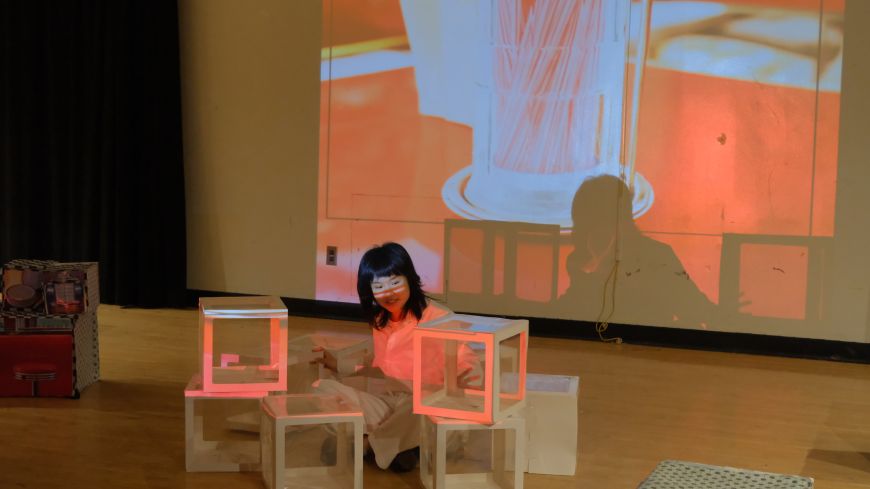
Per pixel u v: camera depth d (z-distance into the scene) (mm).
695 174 5055
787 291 4949
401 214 5609
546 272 5355
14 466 3025
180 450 3217
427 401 2809
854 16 4738
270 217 5910
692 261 5094
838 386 4344
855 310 4848
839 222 4840
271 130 5855
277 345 3230
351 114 5668
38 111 6121
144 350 4711
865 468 3193
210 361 2959
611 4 5109
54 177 6105
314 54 5715
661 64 5062
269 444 2809
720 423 3701
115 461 3096
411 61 5508
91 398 3826
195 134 6008
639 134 5133
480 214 5453
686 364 4734
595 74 5172
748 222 4984
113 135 5883
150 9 5746
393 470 3051
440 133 5492
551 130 5277
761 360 4875
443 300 5555
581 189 5258
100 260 6020
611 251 5230
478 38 5363
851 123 4785
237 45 5875
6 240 6211
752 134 4941
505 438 2869
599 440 3449
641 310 5207
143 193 5848
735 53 4941
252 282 5996
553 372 4500
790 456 3309
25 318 3764
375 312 3252
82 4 5910
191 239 6078
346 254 5754
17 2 6043
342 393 3141
